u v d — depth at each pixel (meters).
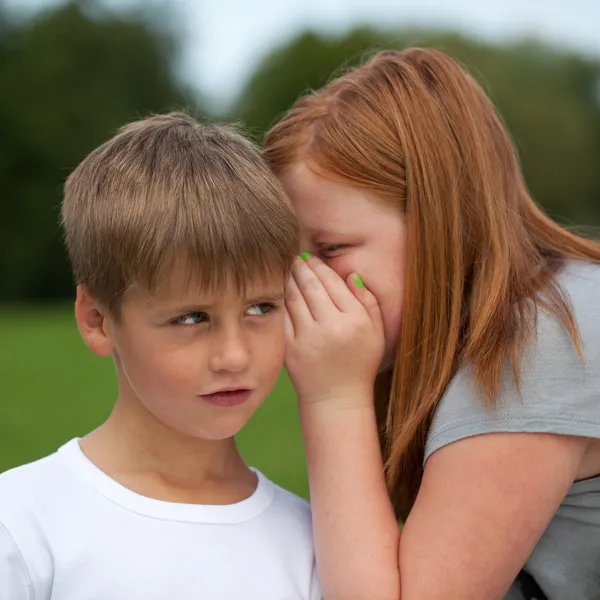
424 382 1.69
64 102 24.61
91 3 26.23
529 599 1.70
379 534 1.54
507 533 1.50
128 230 1.41
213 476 1.57
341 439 1.63
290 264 1.55
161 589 1.40
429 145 1.76
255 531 1.54
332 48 23.22
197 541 1.46
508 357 1.55
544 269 1.75
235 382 1.45
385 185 1.73
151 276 1.39
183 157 1.50
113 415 1.55
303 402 1.68
